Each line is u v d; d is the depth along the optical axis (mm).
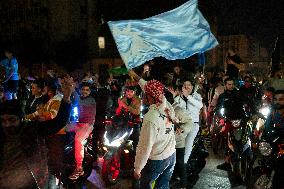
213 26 31781
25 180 3799
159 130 5492
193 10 7574
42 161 3947
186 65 16703
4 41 31922
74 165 7086
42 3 34219
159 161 5602
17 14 33594
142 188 5730
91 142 9000
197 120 8016
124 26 7395
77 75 5090
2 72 13938
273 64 11273
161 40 7531
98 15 36250
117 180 8758
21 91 14539
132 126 8727
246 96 9852
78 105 7090
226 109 8961
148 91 5559
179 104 7363
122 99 8828
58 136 6133
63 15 35188
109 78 16375
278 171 5879
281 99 6371
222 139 10836
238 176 8547
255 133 7176
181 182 7590
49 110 5188
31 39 31891
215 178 8914
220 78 13578
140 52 7449
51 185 6078
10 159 3779
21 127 3857
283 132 6203
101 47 36844
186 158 7934
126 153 8875
